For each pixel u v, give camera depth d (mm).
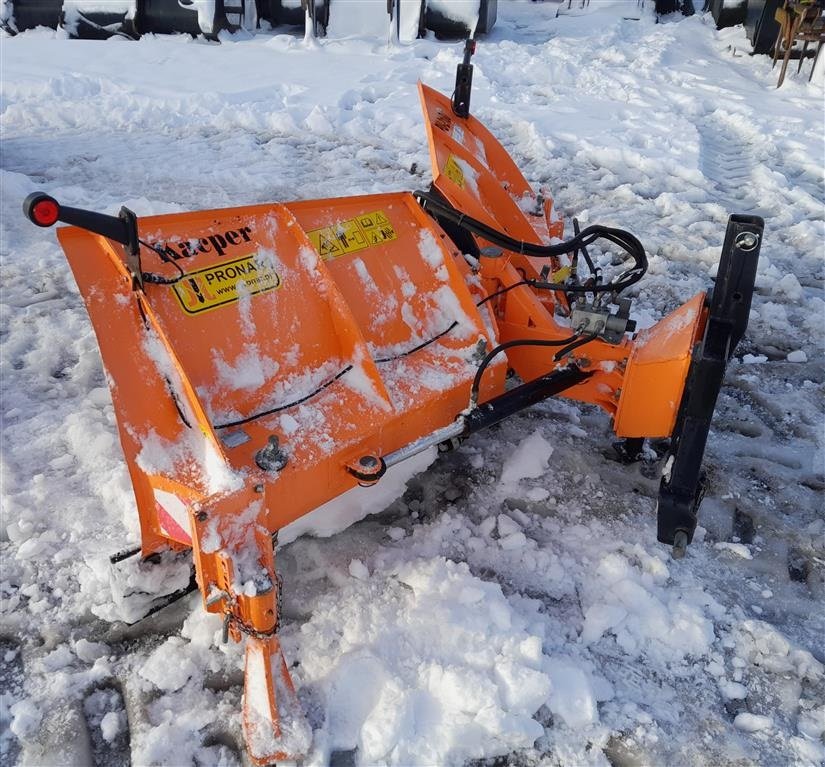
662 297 4844
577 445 3512
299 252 2740
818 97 9078
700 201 6293
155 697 2355
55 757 2184
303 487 2357
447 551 2898
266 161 6922
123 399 2193
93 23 10969
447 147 3479
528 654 2400
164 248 2414
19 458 3344
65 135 7641
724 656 2551
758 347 4422
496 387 3004
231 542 2088
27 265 5129
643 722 2320
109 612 2564
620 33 12477
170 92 8695
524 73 9781
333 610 2598
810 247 5562
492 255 3172
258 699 2139
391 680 2322
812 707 2412
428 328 3051
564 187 6539
